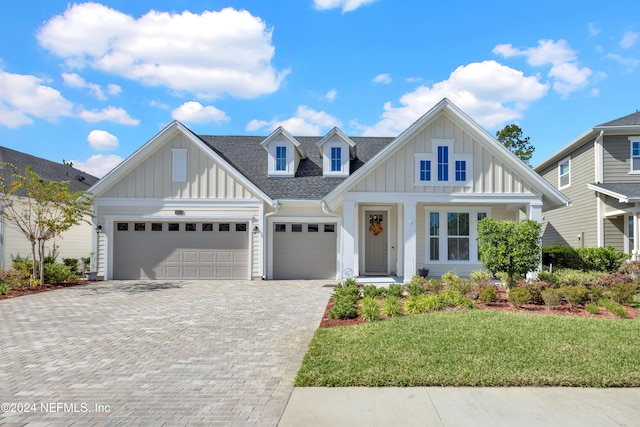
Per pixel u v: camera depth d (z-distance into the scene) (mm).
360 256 16469
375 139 20391
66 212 13891
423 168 14062
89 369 5543
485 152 14109
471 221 15844
